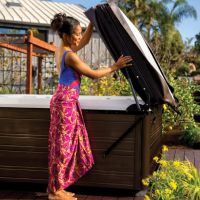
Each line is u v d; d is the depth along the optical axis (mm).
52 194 3748
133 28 4055
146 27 31750
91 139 3963
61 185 3697
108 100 3951
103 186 3973
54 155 3688
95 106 3953
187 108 7945
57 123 3664
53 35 15797
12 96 4648
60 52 3773
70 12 18156
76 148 3783
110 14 3711
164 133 7750
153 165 4488
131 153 3916
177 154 6230
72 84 3666
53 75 10867
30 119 4062
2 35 9656
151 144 4270
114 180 3953
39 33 15734
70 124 3664
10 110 4090
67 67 3664
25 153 4090
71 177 3777
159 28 31672
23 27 15336
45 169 4059
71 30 3691
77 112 3779
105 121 3936
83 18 17219
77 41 3756
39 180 4074
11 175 4121
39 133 4051
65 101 3637
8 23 15055
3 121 4109
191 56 18922
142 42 4199
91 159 3881
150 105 3955
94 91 8367
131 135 3908
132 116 3893
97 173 3975
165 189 3445
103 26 3742
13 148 4105
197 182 3732
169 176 3646
